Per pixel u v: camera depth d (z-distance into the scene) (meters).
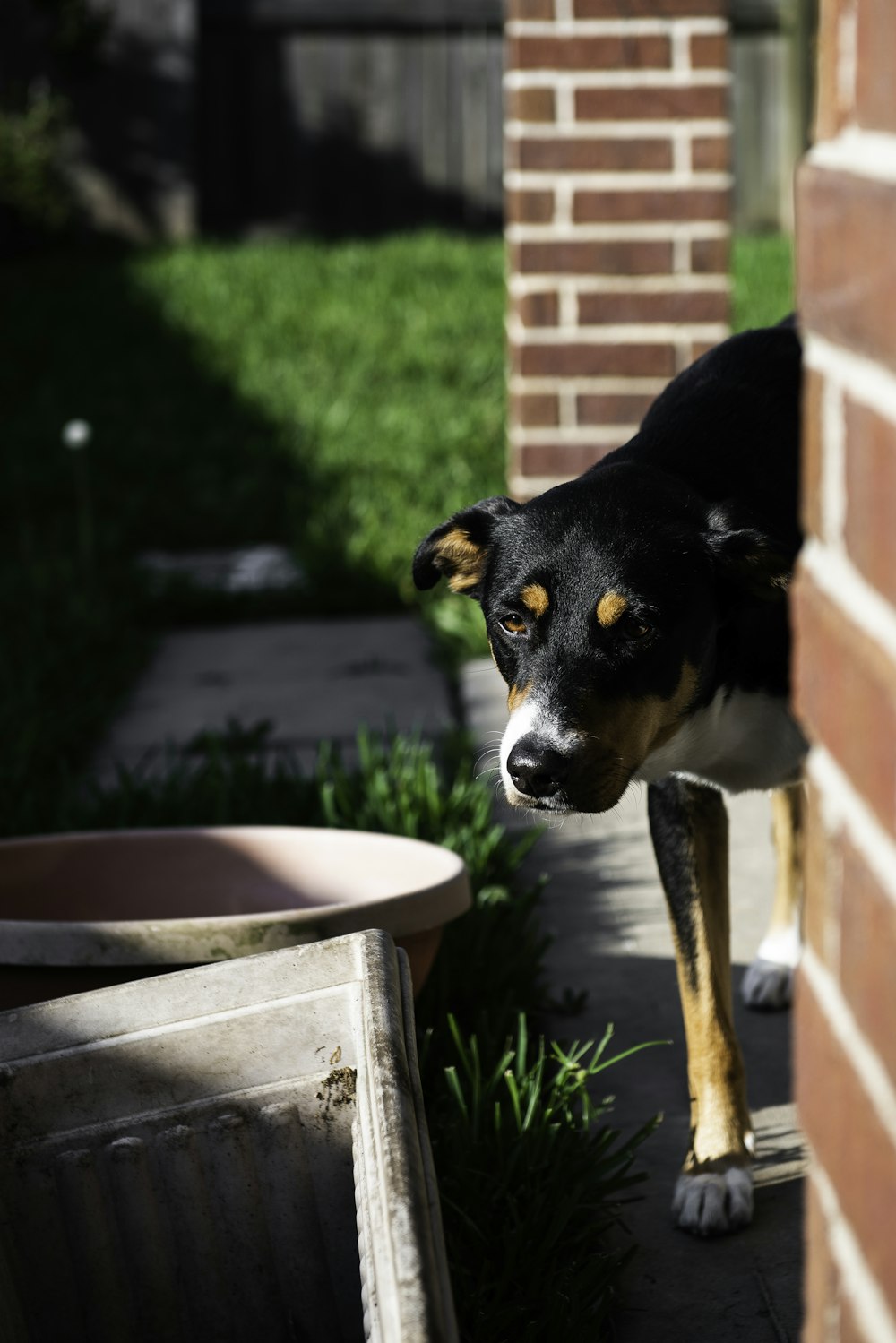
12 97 16.92
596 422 5.18
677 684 2.46
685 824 2.57
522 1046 2.54
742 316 10.51
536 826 3.92
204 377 10.50
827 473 1.16
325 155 18.53
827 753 1.18
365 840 2.82
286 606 6.28
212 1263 1.87
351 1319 1.87
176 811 3.84
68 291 14.12
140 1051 1.84
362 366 10.24
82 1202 1.85
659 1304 2.18
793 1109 2.69
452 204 18.67
